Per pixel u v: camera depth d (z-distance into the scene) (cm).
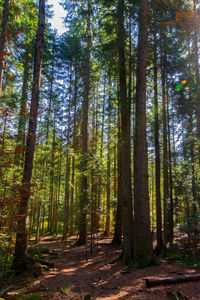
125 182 875
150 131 1389
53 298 511
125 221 845
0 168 518
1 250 586
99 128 2259
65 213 1770
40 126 1841
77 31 1702
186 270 586
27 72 1417
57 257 1099
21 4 978
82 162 1304
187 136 1307
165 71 1015
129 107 945
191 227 803
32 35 1095
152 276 562
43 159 1200
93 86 1831
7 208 504
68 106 2170
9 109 505
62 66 2022
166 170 1062
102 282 613
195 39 977
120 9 873
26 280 690
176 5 669
